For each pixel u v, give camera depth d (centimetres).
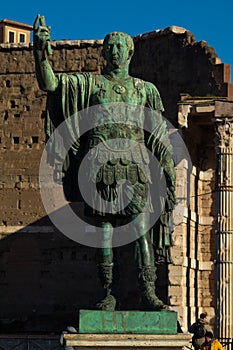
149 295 2509
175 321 2397
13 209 13700
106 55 2592
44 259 13412
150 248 2538
